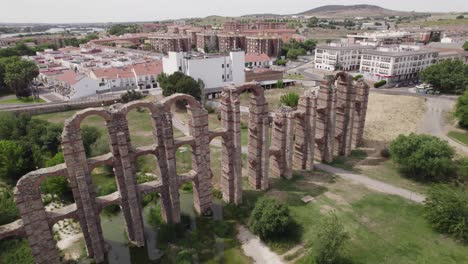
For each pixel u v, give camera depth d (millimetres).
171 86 116875
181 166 73750
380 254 45156
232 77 142250
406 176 67375
